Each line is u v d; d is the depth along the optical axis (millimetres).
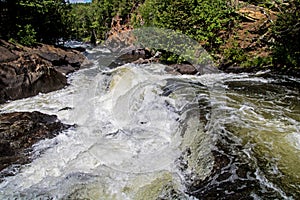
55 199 4211
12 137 5727
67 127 6348
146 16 13031
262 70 10250
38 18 15875
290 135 5402
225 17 11414
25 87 8891
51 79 9625
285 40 10375
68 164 4980
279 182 4242
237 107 6758
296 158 4742
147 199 4102
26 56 9547
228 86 8438
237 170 4512
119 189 4293
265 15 12258
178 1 10586
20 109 7797
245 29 11891
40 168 4930
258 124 5867
